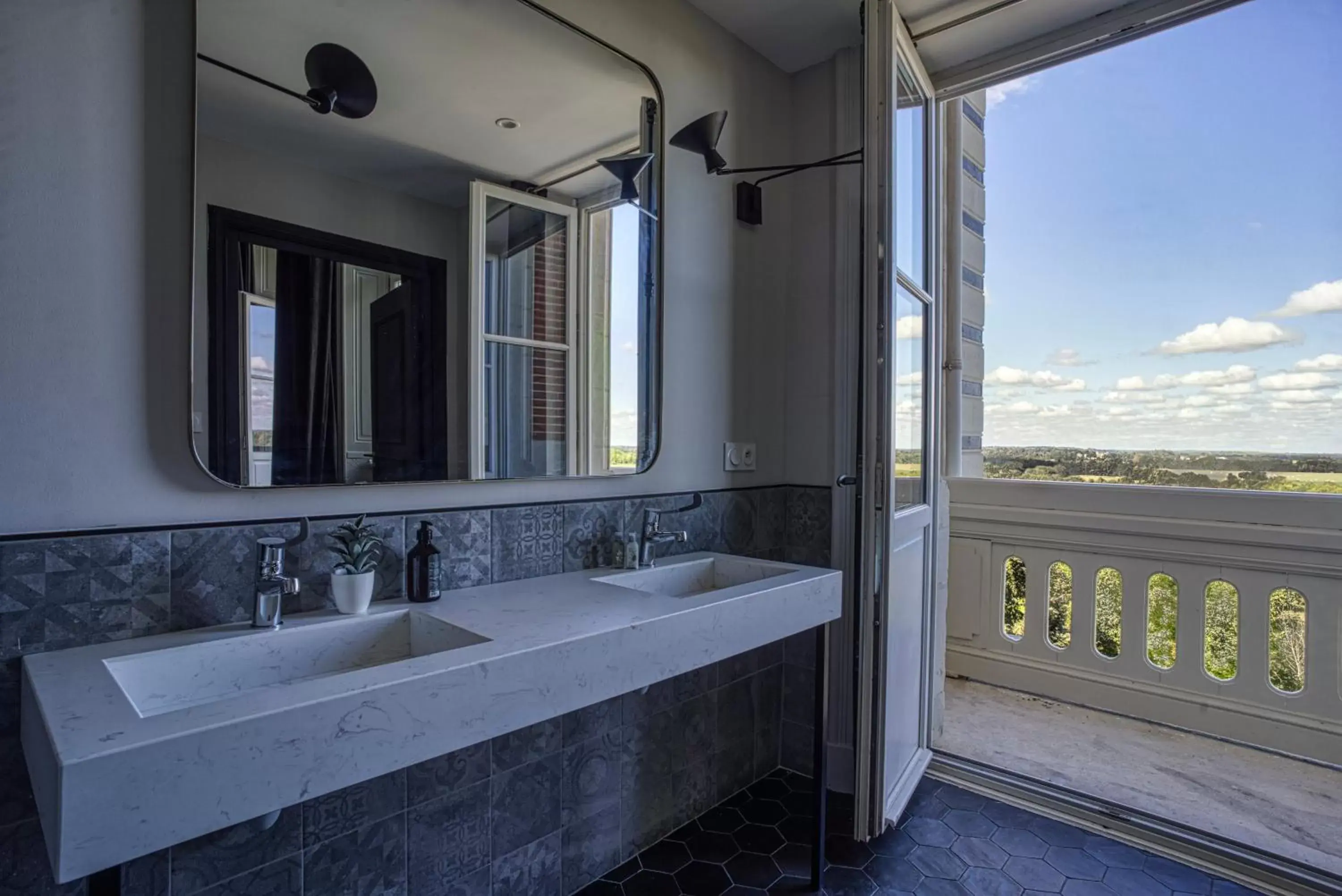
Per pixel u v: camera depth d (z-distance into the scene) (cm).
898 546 195
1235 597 251
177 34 111
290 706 76
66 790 62
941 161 239
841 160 195
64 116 100
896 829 194
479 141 151
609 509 178
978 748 244
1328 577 229
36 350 98
